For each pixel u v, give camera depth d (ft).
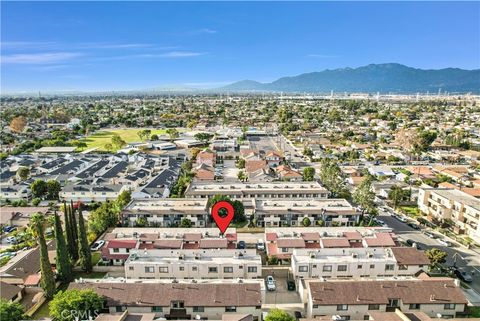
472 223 300.20
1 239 303.07
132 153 611.88
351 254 235.81
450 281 199.41
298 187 386.32
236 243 264.72
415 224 331.77
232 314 177.27
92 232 302.66
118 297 188.24
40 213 322.14
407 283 197.16
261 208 325.01
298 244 251.19
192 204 334.44
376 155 603.67
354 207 329.31
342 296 187.73
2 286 211.00
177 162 551.59
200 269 224.12
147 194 376.68
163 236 264.93
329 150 641.81
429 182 433.07
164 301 186.50
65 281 230.07
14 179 457.68
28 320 177.68
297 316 194.90
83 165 536.83
